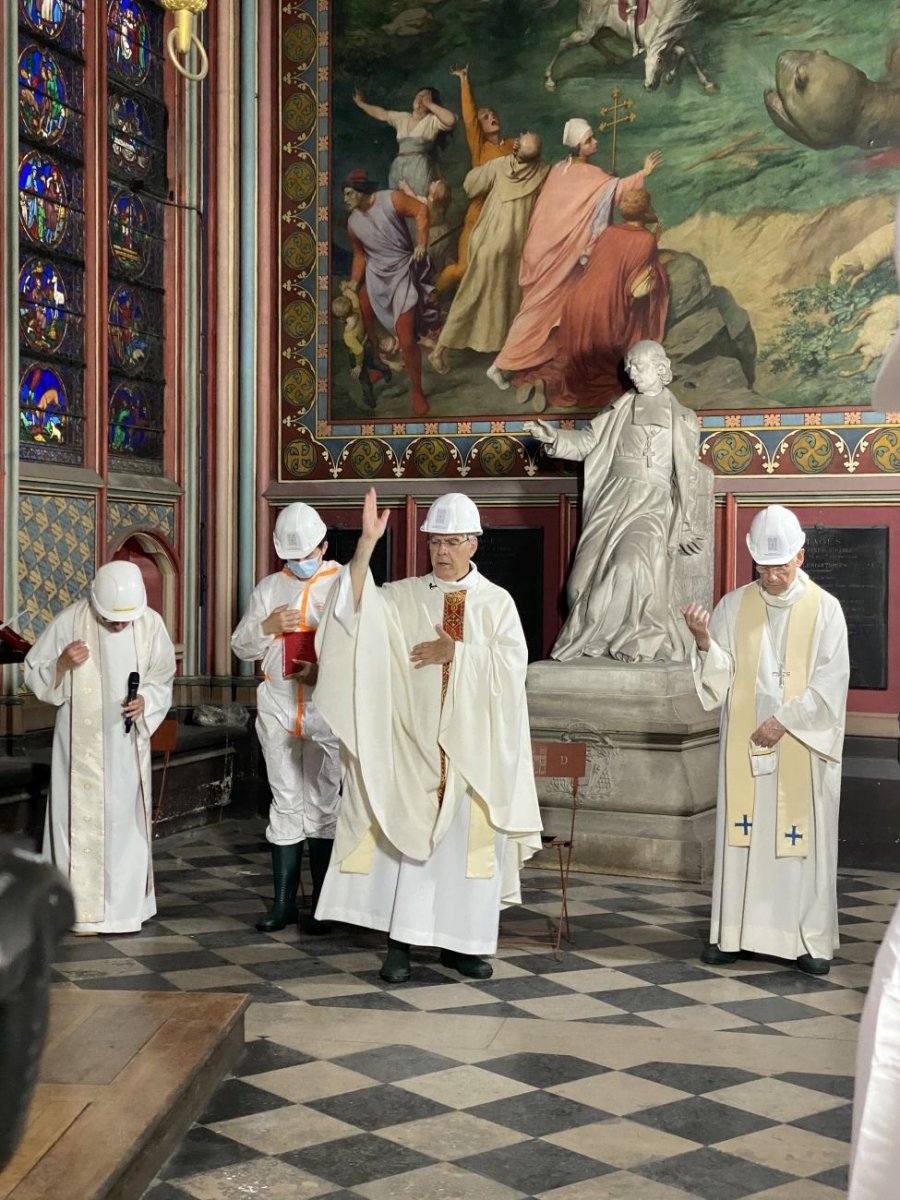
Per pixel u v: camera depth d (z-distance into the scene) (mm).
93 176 8914
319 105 10094
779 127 8961
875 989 1398
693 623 6016
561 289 9508
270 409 10273
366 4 9945
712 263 9148
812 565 8953
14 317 7891
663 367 8789
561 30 9461
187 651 9992
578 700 8133
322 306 10156
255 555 10250
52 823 6496
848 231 8836
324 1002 5402
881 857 8531
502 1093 4375
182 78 9969
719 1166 3809
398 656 5898
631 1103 4297
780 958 6262
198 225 10125
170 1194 3602
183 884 7645
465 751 5734
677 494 8648
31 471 8250
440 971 5922
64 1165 3297
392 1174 3736
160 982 5660
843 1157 3879
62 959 5992
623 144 9328
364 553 5820
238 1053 4684
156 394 9891
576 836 8078
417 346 9914
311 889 7441
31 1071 1174
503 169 9625
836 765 6090
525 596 9656
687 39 9148
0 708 7801
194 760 9156
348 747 5812
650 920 6934
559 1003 5445
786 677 6062
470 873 5750
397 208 9922
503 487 9664
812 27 8859
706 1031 5082
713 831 7988
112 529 9188
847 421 8867
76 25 8828
